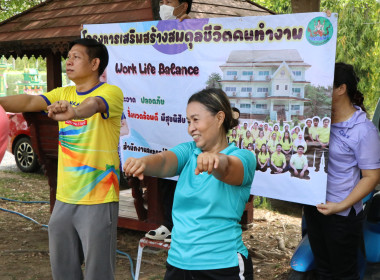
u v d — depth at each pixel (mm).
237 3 6312
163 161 2098
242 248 2107
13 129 9938
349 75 3168
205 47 3809
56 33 5586
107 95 3018
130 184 5113
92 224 3039
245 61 3584
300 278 3555
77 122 3035
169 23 4004
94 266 3082
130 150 4480
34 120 5816
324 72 3203
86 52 3123
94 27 4523
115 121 3154
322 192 3258
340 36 10656
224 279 2018
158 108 4215
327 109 3201
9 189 8352
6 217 6582
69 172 3062
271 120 3473
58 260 3168
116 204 3193
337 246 3236
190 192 2086
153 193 5176
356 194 3072
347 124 3129
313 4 5988
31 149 9773
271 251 5082
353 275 3316
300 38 3293
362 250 3490
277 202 7574
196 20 3824
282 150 3424
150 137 4320
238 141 3633
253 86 3549
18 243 5430
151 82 4219
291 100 3367
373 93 10828
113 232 3160
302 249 3682
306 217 3459
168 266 2152
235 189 2062
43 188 8523
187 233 2057
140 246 3727
